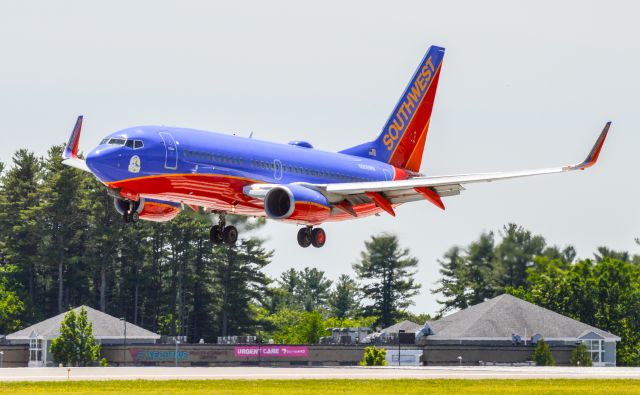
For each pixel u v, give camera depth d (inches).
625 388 7362.2
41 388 6742.1
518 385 7500.0
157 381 7337.6
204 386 6988.2
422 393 6732.3
